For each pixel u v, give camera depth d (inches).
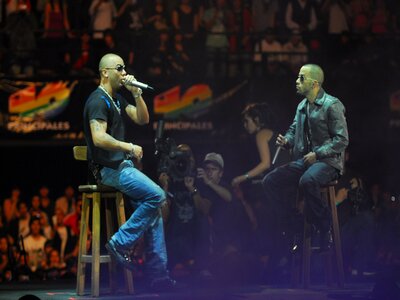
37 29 1710.1
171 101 1673.2
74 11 1733.5
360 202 1127.0
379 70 1747.0
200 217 1041.5
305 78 861.2
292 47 1753.2
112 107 815.1
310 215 855.7
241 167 1683.1
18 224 1509.6
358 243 1128.8
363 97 1736.0
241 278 1043.3
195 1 1758.1
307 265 866.1
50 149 1726.1
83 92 1657.2
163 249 831.1
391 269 768.3
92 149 810.2
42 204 1521.9
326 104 853.8
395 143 1733.5
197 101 1680.6
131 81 823.7
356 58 1758.1
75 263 1456.7
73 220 1501.0
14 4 1718.8
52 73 1700.3
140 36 1717.5
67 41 1718.8
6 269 1389.0
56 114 1649.9
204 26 1745.8
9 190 1728.6
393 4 1820.9
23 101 1643.7
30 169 1731.1
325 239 853.2
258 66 1729.8
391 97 1737.2
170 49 1720.0
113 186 807.1
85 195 837.2
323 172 842.8
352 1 1806.1
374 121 1731.1
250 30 1763.0
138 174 802.2
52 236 1486.2
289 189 890.7
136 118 845.2
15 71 1688.0
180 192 1015.0
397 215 1306.6
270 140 1061.8
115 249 796.0
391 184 1712.6
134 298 784.3
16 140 1636.3
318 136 859.4
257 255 1119.0
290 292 831.1
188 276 1041.5
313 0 1788.9
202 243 1040.2
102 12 1726.1
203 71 1718.8
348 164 1720.0
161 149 1002.7
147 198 797.2
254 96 1696.6
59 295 831.7
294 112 1706.4
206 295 799.1
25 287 943.7
